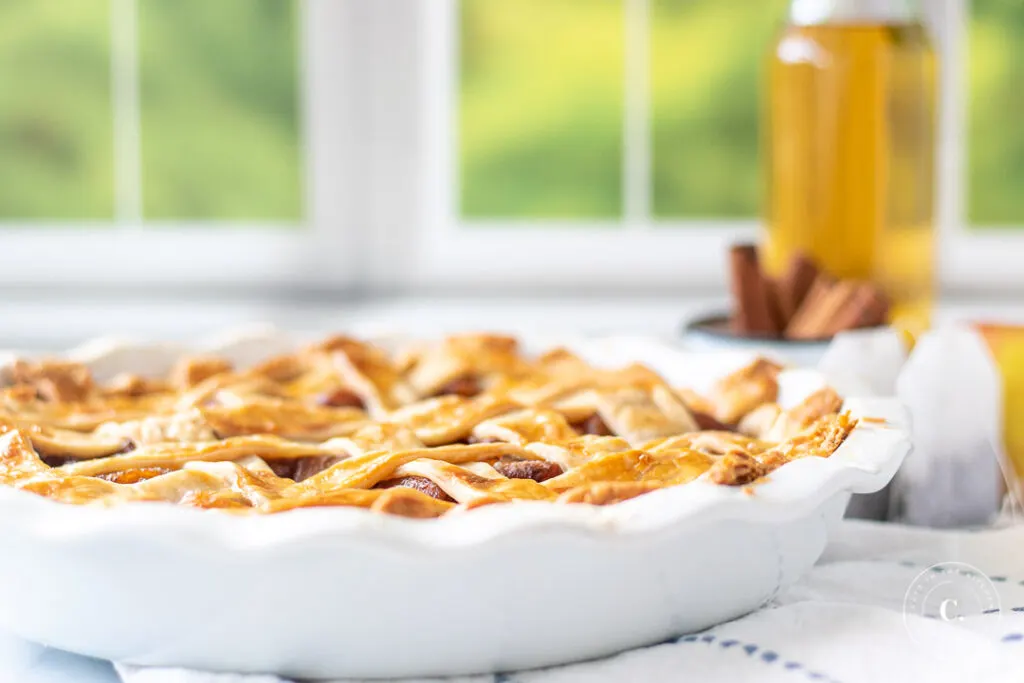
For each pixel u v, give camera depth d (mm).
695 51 1410
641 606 833
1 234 1410
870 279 1113
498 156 1424
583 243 1431
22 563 806
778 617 856
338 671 833
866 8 1102
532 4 1405
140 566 776
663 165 1424
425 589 780
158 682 830
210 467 869
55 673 853
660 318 1350
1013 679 818
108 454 915
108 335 1325
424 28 1405
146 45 1397
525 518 778
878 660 833
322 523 755
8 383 972
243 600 785
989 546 920
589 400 945
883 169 1105
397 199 1423
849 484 851
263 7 1398
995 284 1426
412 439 914
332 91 1404
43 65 1396
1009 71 1424
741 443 897
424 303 1407
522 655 833
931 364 967
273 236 1420
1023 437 974
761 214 1427
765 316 1062
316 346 1008
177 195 1417
